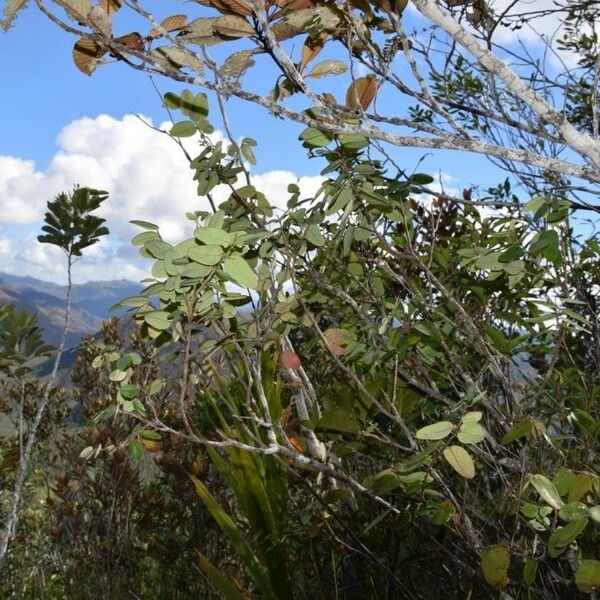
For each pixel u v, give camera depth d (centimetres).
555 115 145
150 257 217
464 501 200
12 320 360
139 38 167
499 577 159
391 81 171
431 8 143
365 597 278
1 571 425
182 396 202
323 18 178
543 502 178
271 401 258
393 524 238
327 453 258
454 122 160
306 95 157
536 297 258
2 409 479
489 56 143
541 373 283
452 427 171
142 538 411
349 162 239
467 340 238
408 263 285
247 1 162
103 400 427
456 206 329
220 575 242
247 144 245
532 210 192
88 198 361
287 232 242
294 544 287
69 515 421
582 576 148
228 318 229
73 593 410
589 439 216
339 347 240
